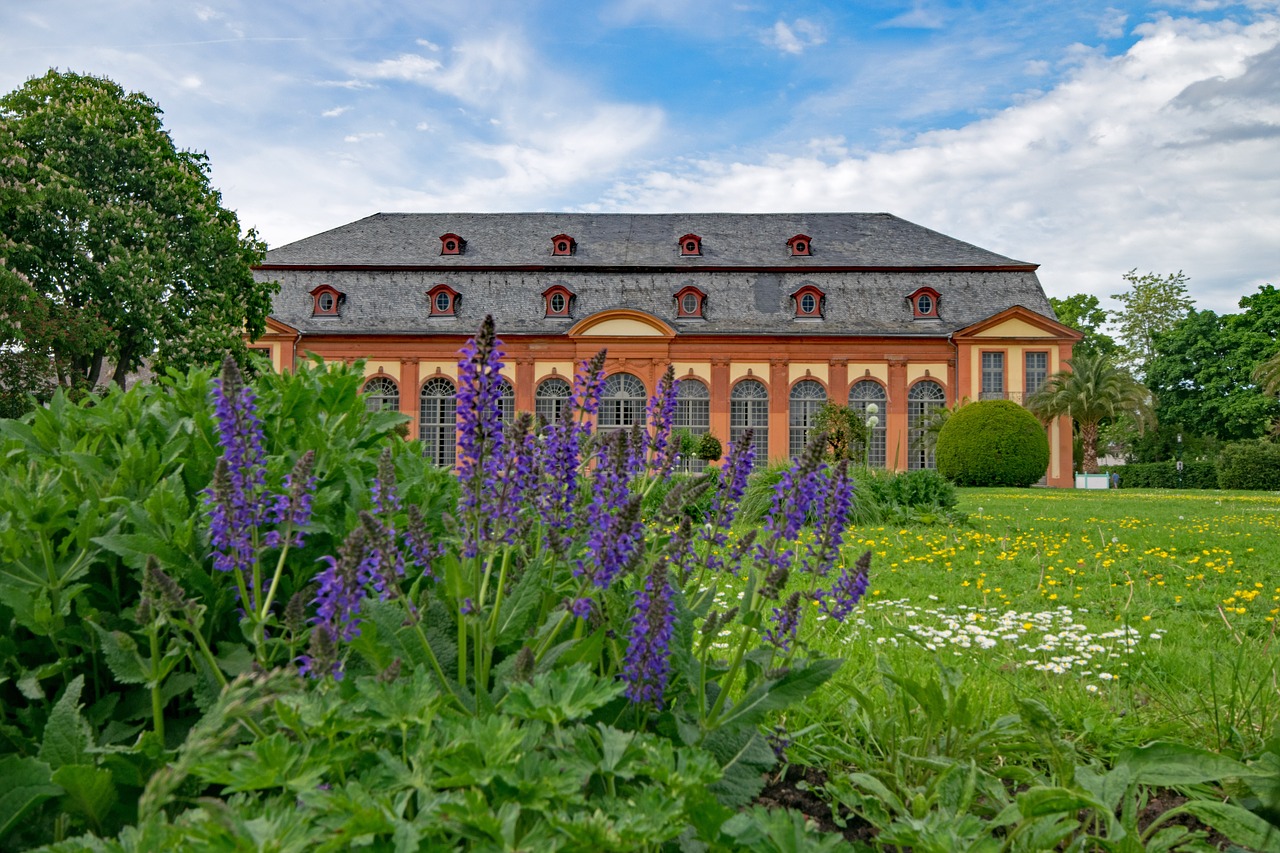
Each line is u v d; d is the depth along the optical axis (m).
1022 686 3.76
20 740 2.13
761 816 1.69
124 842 1.44
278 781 1.54
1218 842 2.39
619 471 2.44
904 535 11.75
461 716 1.72
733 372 40.91
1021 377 40.00
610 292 42.75
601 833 1.40
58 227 25.19
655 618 2.04
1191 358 54.09
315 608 2.46
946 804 2.26
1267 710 3.07
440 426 40.69
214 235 27.89
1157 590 7.51
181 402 3.06
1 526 2.32
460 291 42.59
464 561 2.17
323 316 41.72
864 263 43.31
